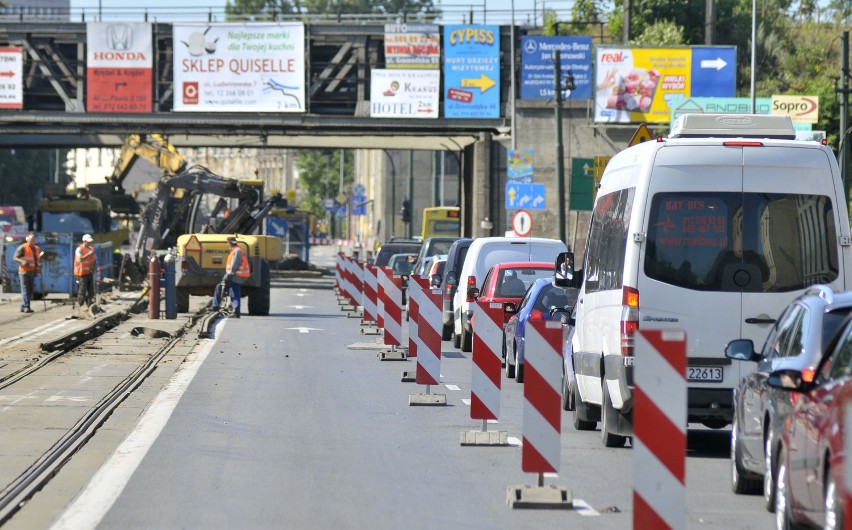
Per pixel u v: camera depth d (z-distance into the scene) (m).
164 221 149.50
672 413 22.20
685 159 39.72
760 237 39.53
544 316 61.47
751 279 39.53
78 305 109.38
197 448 39.22
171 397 52.31
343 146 193.88
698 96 164.88
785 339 30.83
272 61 160.38
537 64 164.00
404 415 48.06
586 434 44.91
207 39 159.75
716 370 39.47
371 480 34.22
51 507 30.14
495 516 29.56
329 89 166.50
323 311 120.75
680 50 164.75
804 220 39.72
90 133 167.25
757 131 43.19
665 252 39.56
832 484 21.64
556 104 135.50
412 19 172.12
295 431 43.38
